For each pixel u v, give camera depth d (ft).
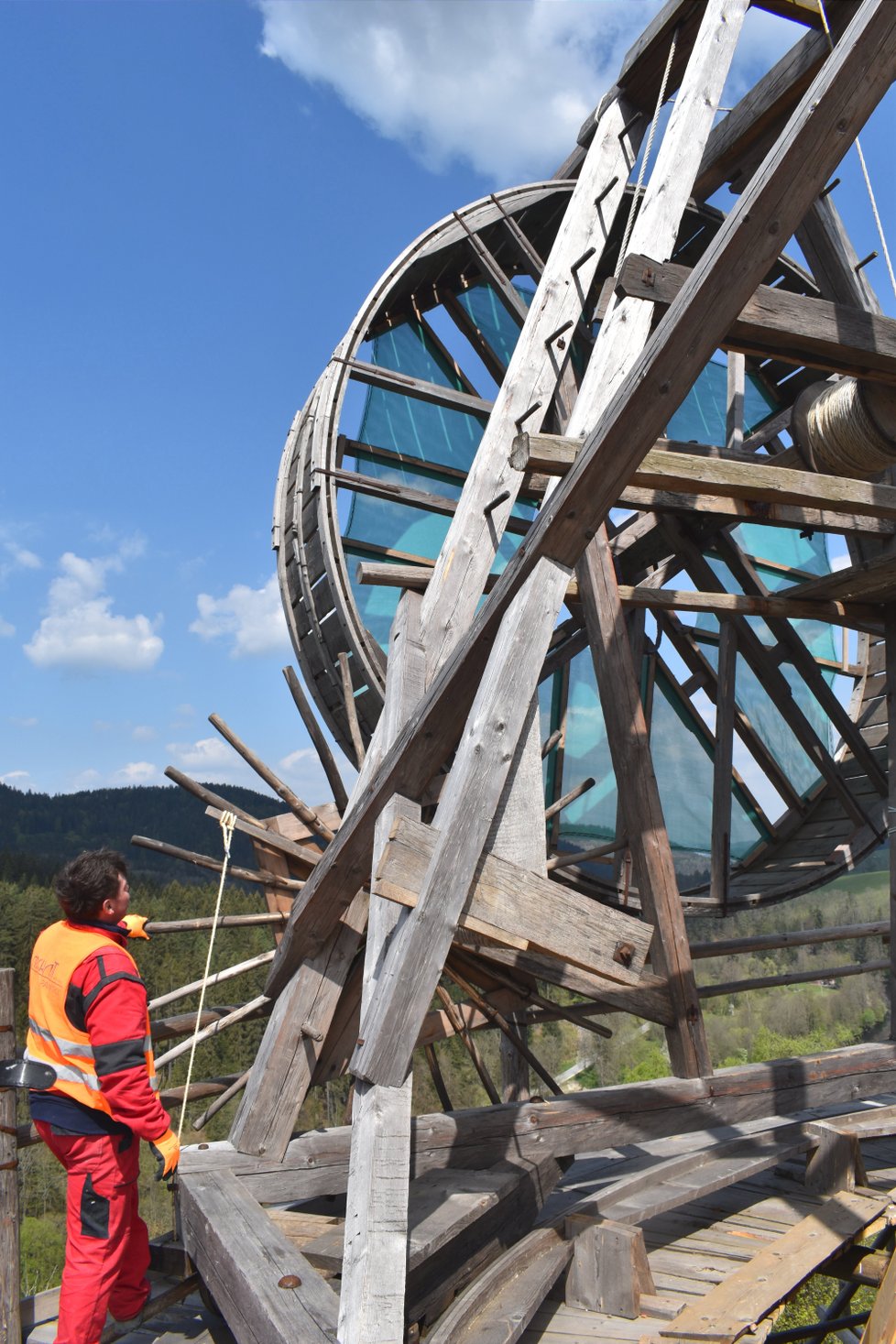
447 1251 9.66
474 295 23.00
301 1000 12.05
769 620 21.58
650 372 9.07
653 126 13.70
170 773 13.62
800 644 21.66
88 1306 8.39
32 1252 88.38
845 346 11.40
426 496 19.60
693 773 23.24
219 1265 8.80
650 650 22.71
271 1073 11.65
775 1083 14.56
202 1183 10.56
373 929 10.68
